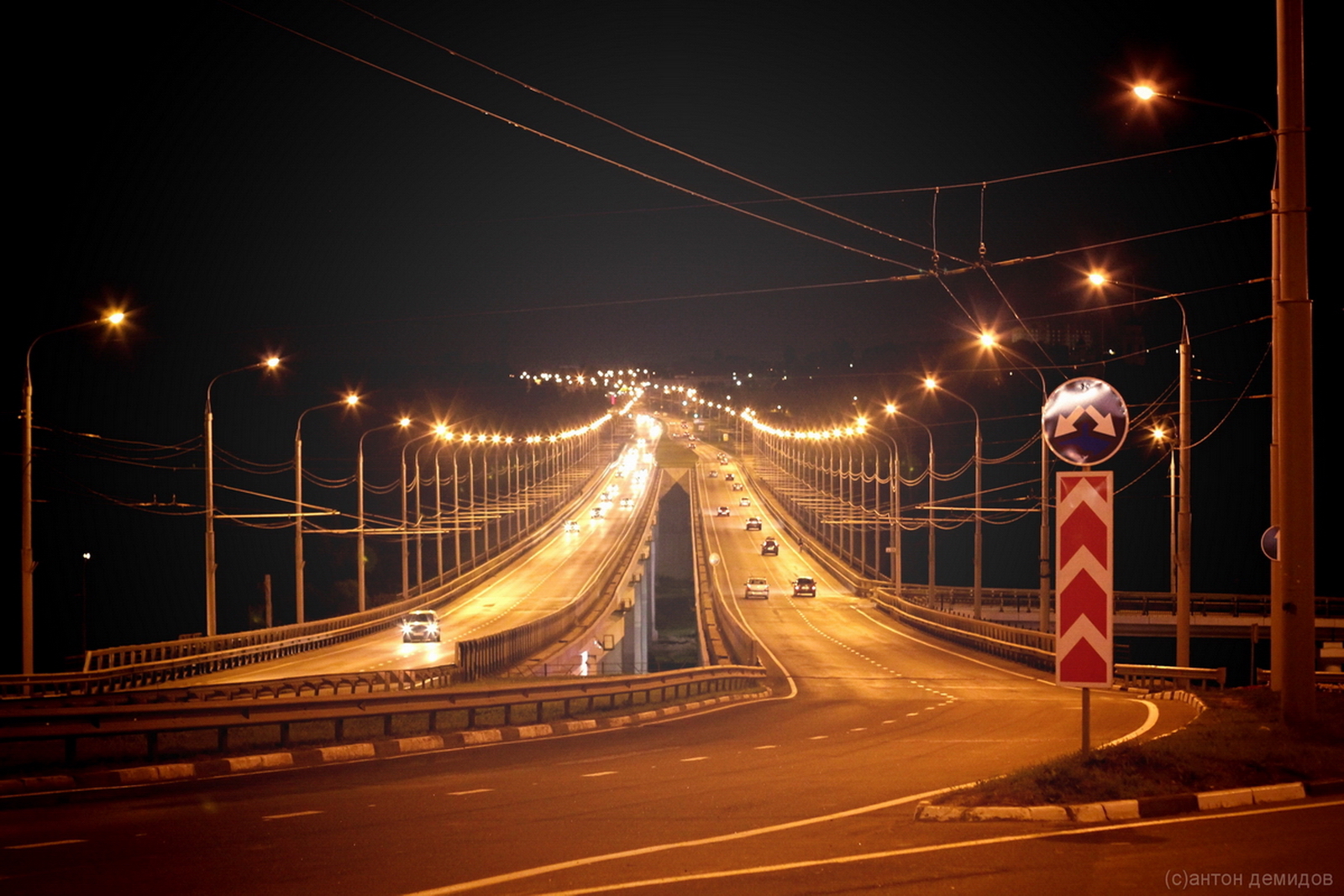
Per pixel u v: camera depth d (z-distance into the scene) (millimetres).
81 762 17859
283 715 20922
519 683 43844
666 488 180875
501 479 192375
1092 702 34656
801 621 79562
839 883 9312
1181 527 37531
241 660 53062
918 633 71875
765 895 8930
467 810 13602
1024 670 50562
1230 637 77125
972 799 12219
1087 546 13094
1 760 18141
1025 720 28016
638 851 10797
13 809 13977
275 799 14812
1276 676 24547
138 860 10555
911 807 13273
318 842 11430
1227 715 21781
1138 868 9562
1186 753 13852
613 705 32312
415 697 23766
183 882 9617
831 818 12562
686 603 167125
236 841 11547
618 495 187125
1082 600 13172
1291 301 17016
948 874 9523
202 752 19516
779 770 17688
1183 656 37531
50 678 35969
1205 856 9938
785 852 10602
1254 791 12461
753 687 43438
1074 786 12305
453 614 84500
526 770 18172
